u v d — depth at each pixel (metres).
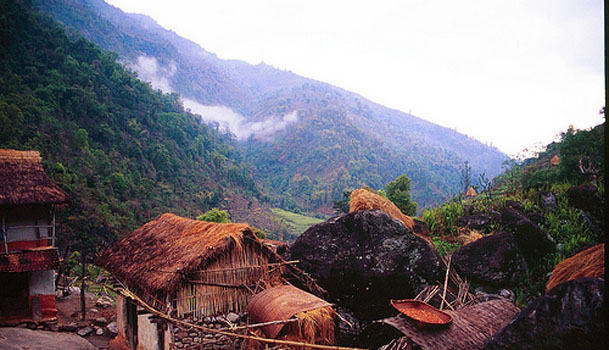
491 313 6.63
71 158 68.00
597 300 3.60
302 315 7.52
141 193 79.50
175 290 8.70
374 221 10.79
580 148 19.11
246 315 8.88
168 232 11.66
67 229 45.06
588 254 5.48
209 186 118.56
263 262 9.94
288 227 119.69
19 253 11.94
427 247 10.39
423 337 5.59
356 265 10.48
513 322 4.23
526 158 51.88
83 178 63.09
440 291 9.46
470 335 5.81
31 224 12.76
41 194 12.46
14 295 12.55
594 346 3.53
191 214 89.44
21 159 13.08
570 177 19.38
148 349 9.82
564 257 10.04
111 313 14.42
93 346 11.17
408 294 10.08
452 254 10.30
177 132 128.75
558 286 3.97
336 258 10.73
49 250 12.34
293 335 7.48
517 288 9.52
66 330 12.20
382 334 8.98
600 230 11.05
